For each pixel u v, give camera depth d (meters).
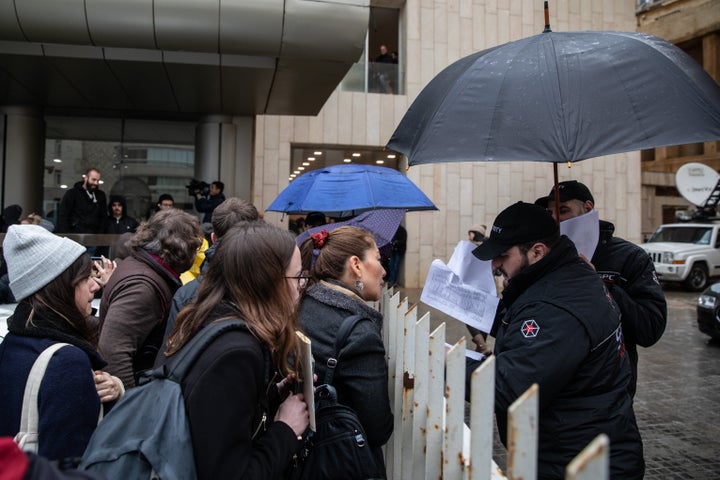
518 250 1.96
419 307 11.30
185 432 1.22
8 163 10.70
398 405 2.23
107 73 8.56
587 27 17.52
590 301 1.78
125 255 3.15
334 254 2.13
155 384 1.32
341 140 15.55
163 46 7.67
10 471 0.73
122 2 7.25
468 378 1.91
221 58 8.05
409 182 4.41
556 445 1.75
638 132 1.73
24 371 1.58
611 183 17.97
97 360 1.75
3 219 9.04
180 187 11.71
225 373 1.28
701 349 8.05
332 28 7.75
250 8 7.49
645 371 6.80
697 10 25.28
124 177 11.51
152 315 2.42
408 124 2.39
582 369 1.75
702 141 1.69
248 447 1.29
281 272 1.47
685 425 4.94
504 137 1.84
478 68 2.11
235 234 1.49
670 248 15.70
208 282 1.49
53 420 1.52
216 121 11.53
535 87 1.91
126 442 1.23
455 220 16.38
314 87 9.34
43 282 1.69
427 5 16.30
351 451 1.65
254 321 1.39
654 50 1.96
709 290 8.30
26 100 10.49
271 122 15.23
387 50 17.75
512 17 16.88
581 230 2.44
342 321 1.89
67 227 8.05
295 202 4.41
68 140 11.33
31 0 7.06
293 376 1.61
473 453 1.29
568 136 1.76
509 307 2.05
